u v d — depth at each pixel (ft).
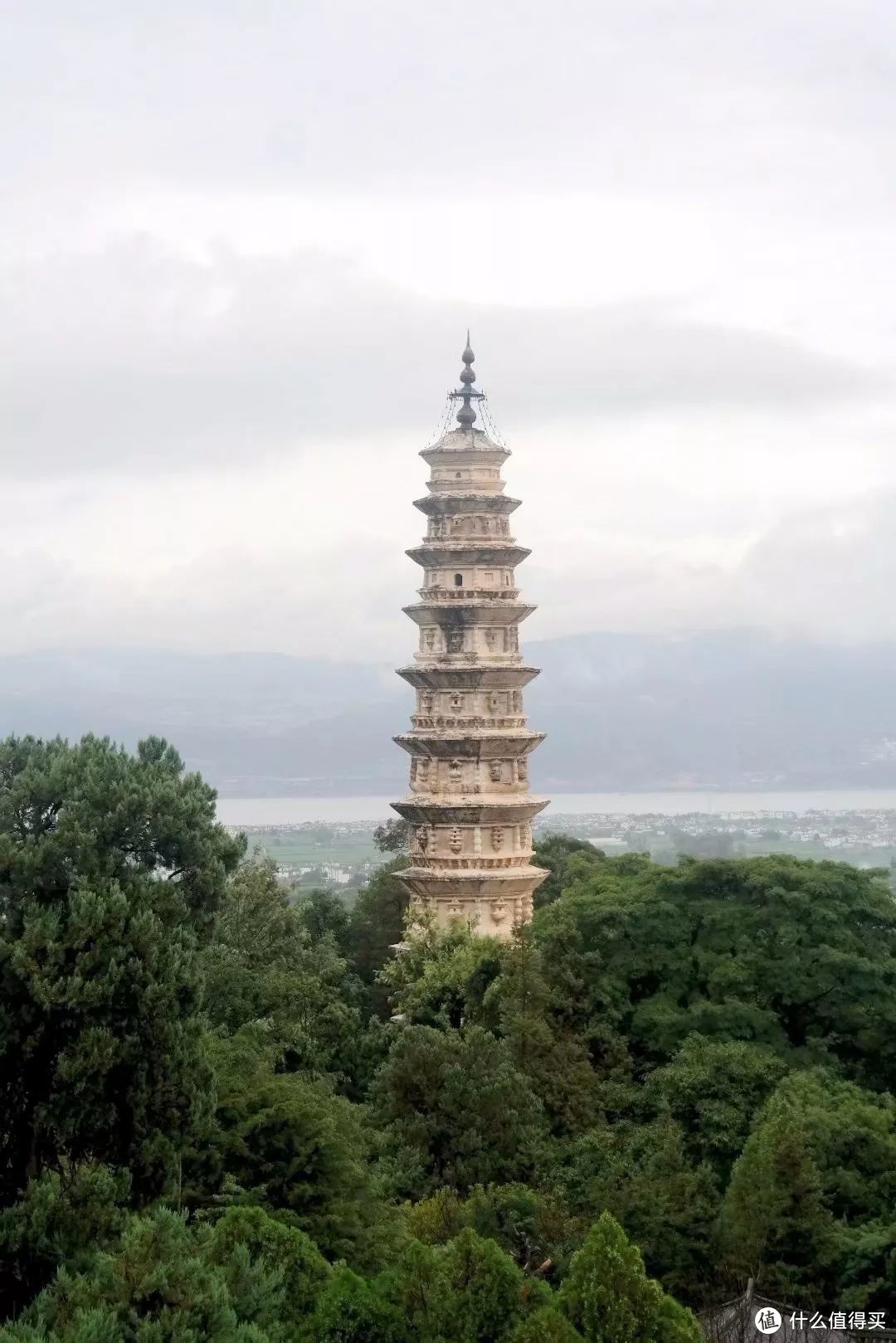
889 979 374.02
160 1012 261.85
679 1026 365.81
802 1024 373.40
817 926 375.66
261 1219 229.25
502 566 473.67
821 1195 283.59
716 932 384.06
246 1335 199.31
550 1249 273.95
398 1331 211.82
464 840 460.14
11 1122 264.31
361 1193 276.41
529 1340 200.54
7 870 272.72
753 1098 336.49
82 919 262.26
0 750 294.05
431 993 404.77
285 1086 287.69
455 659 467.52
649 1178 296.10
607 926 384.47
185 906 278.46
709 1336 256.73
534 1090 339.16
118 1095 262.26
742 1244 275.80
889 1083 367.25
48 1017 260.83
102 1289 205.77
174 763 305.73
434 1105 325.42
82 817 276.82
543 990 360.28
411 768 474.49
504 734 460.96
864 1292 263.90
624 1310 209.05
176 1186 256.52
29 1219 238.68
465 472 472.44
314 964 440.86
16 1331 199.21
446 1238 275.39
